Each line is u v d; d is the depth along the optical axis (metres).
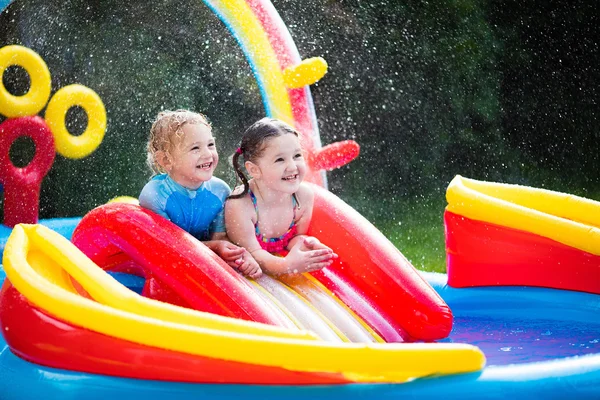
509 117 11.84
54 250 3.47
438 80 12.00
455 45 12.14
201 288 3.48
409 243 9.48
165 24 10.53
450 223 4.73
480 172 11.55
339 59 11.99
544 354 3.68
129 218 3.73
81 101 6.49
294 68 5.55
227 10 5.72
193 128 3.89
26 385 3.07
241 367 2.90
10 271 3.30
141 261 3.66
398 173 11.41
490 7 12.27
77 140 6.47
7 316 3.23
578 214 4.66
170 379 2.95
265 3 5.81
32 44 9.27
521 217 4.48
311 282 3.92
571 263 4.40
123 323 2.98
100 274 3.31
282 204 3.99
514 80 11.98
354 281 4.01
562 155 11.63
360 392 2.86
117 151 10.37
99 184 10.16
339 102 11.85
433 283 4.84
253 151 3.85
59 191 10.09
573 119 11.77
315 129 5.70
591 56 11.93
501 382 2.88
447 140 11.72
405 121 11.79
